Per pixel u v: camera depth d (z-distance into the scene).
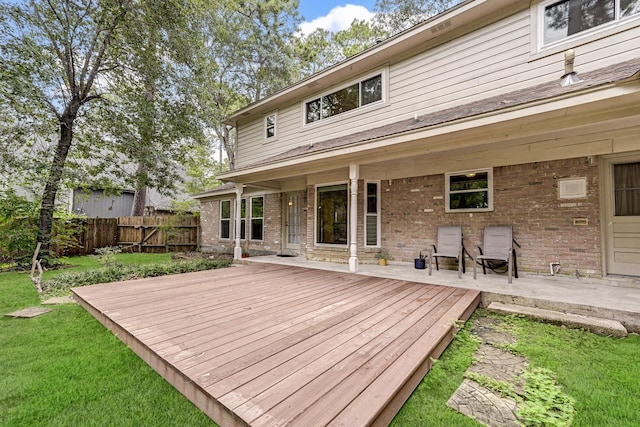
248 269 6.33
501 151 5.30
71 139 8.30
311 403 1.56
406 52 6.57
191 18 8.86
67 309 4.12
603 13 4.47
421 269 5.94
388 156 5.12
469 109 4.83
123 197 18.28
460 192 5.82
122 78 8.61
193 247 12.81
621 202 4.42
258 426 1.38
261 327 2.76
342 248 7.04
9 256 7.62
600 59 4.46
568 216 4.73
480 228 5.57
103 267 6.75
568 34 4.75
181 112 9.13
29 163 7.30
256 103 9.66
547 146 4.86
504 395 2.00
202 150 15.85
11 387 2.21
